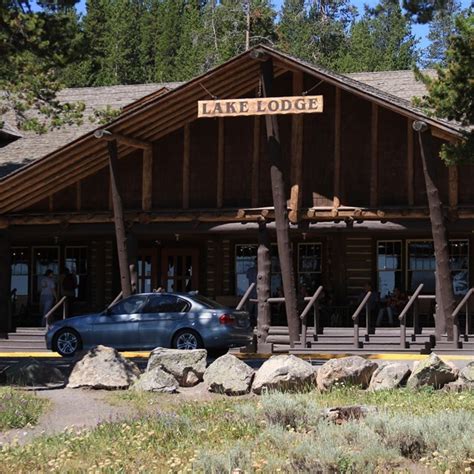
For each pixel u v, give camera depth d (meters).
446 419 13.04
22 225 32.44
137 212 31.05
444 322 27.39
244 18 68.62
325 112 29.92
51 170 31.20
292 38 75.94
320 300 33.47
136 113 29.50
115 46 76.56
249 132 30.70
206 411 15.52
